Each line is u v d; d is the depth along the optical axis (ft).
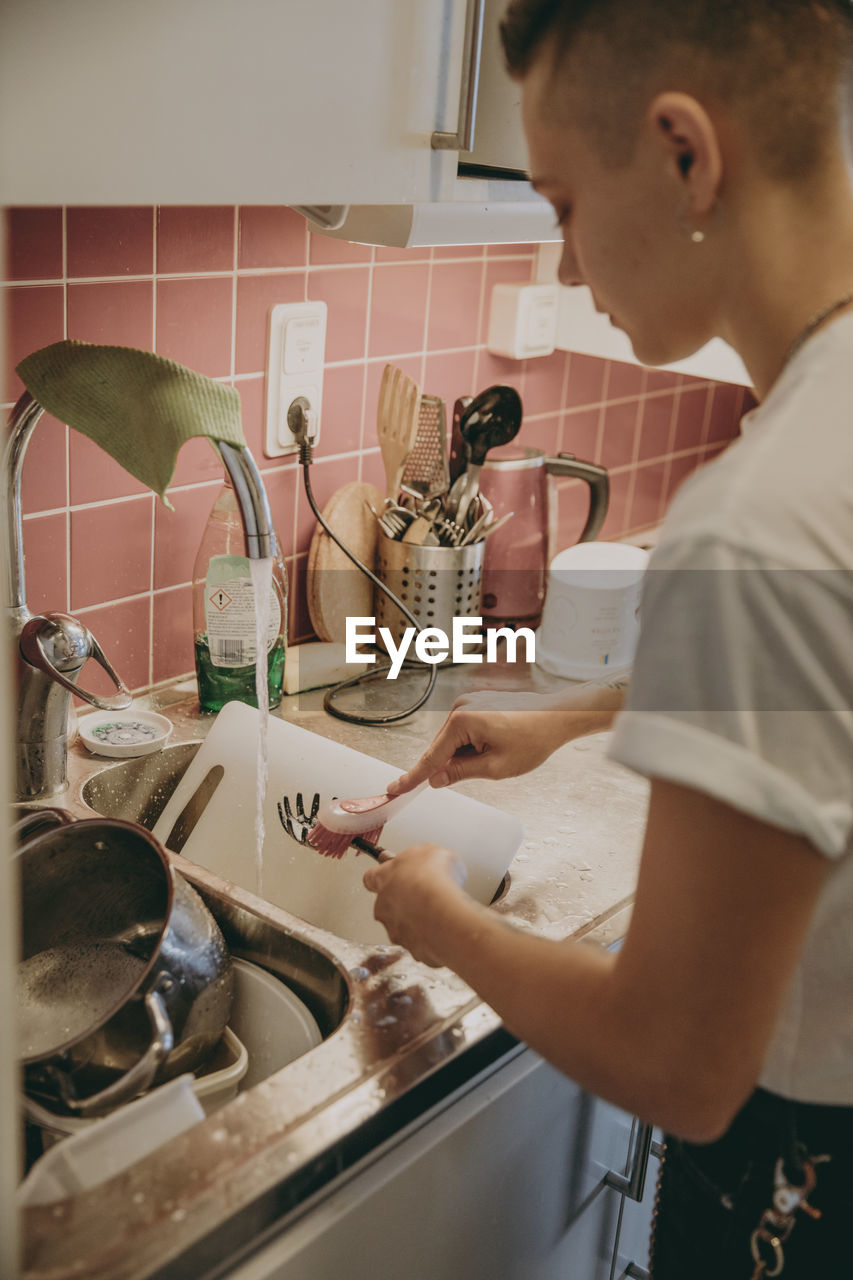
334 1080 2.30
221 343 3.86
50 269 3.29
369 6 2.40
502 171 3.01
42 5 1.85
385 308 4.45
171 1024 2.42
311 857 3.38
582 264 2.04
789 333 1.83
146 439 2.63
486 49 2.79
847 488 1.57
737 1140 2.20
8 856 1.53
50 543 3.57
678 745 1.57
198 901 2.60
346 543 4.46
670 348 2.06
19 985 2.69
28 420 2.91
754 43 1.66
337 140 2.44
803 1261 2.13
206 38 2.11
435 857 2.31
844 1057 1.96
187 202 2.18
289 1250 2.06
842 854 1.76
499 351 5.04
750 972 1.61
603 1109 2.98
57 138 1.93
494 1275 2.72
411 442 4.37
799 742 1.55
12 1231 1.66
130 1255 1.84
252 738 3.60
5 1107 1.60
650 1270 2.60
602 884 3.23
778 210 1.77
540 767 3.97
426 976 2.68
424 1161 2.34
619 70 1.75
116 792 3.64
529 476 4.83
